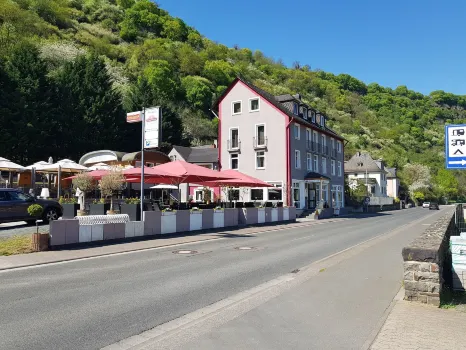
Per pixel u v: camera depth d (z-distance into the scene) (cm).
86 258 1155
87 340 500
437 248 634
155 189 3328
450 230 1228
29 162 3841
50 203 1817
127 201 1769
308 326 538
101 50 7800
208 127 6862
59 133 4116
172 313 619
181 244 1510
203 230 1962
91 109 4344
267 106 3803
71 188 2825
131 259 1143
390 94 15512
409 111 13812
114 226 1468
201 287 797
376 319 565
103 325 557
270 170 3741
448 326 525
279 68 12494
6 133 3522
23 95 3738
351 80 14862
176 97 7525
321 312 602
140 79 5659
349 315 585
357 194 5516
